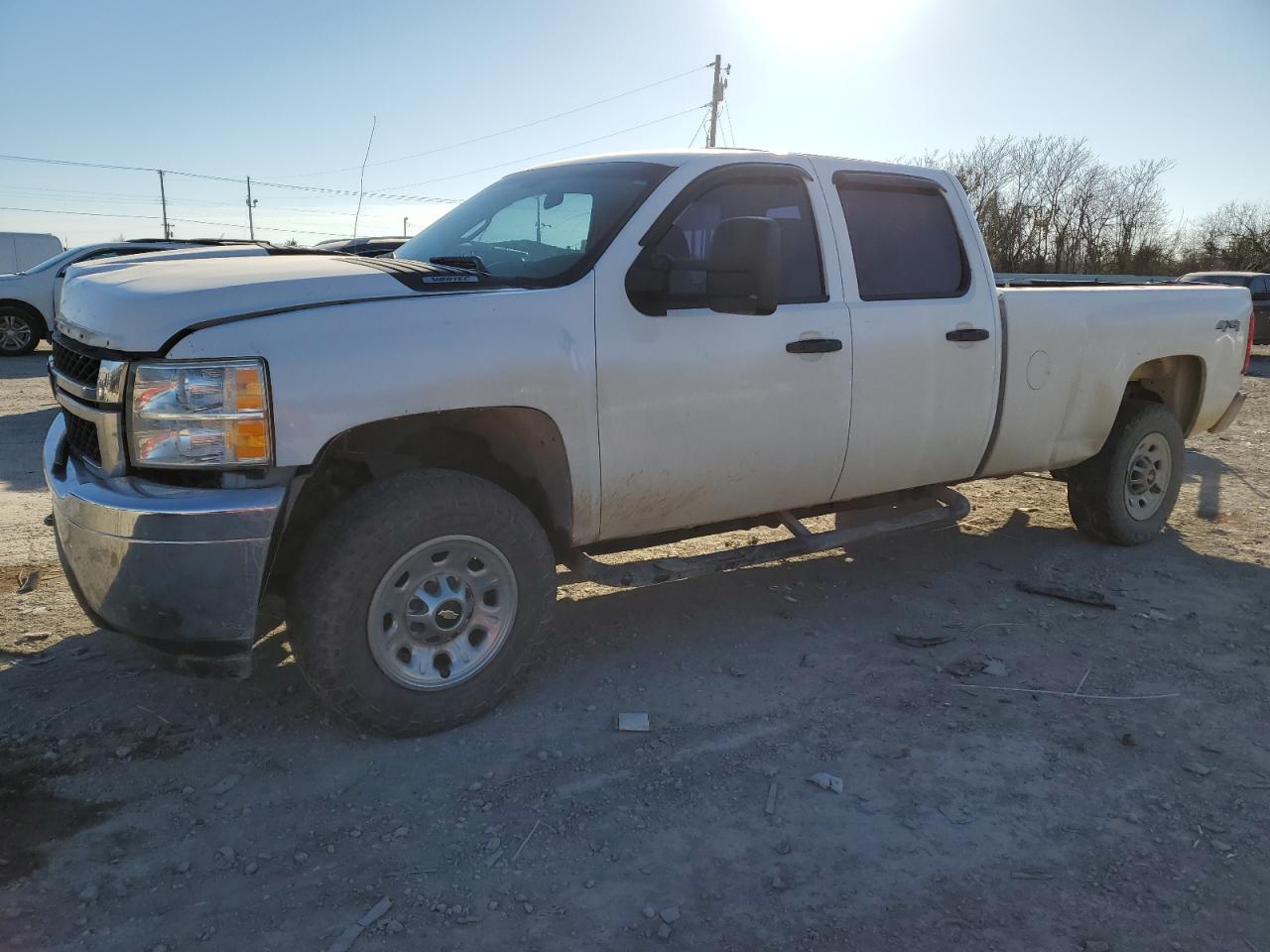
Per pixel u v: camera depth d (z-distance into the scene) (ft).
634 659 12.86
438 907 7.93
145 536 9.04
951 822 9.27
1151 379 18.98
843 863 8.62
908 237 14.46
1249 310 19.40
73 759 10.08
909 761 10.40
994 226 173.78
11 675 11.91
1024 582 16.01
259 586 9.29
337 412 9.43
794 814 9.34
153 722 10.87
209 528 9.05
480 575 10.77
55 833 8.82
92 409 9.78
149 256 12.35
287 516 9.56
